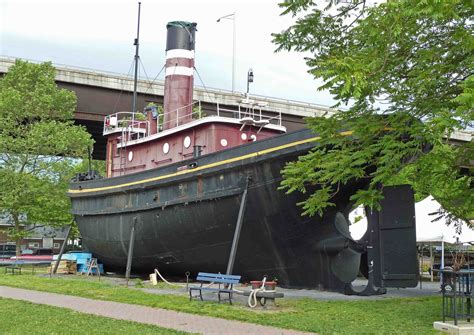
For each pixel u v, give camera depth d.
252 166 15.30
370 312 11.61
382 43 10.28
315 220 15.21
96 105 36.94
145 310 12.24
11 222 33.69
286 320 10.49
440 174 13.09
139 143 20.62
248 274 17.14
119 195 20.44
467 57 10.21
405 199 13.85
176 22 21.31
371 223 14.20
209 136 17.53
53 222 31.80
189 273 19.22
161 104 38.94
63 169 30.12
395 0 9.51
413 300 13.73
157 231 18.73
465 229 21.23
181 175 17.33
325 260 15.51
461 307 10.02
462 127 11.30
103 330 9.33
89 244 23.14
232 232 16.48
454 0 8.65
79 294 15.30
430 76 10.46
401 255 13.81
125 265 22.02
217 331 9.44
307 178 12.04
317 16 12.09
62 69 35.56
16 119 30.47
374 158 12.42
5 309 12.12
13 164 29.42
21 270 25.92
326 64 9.76
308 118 11.78
